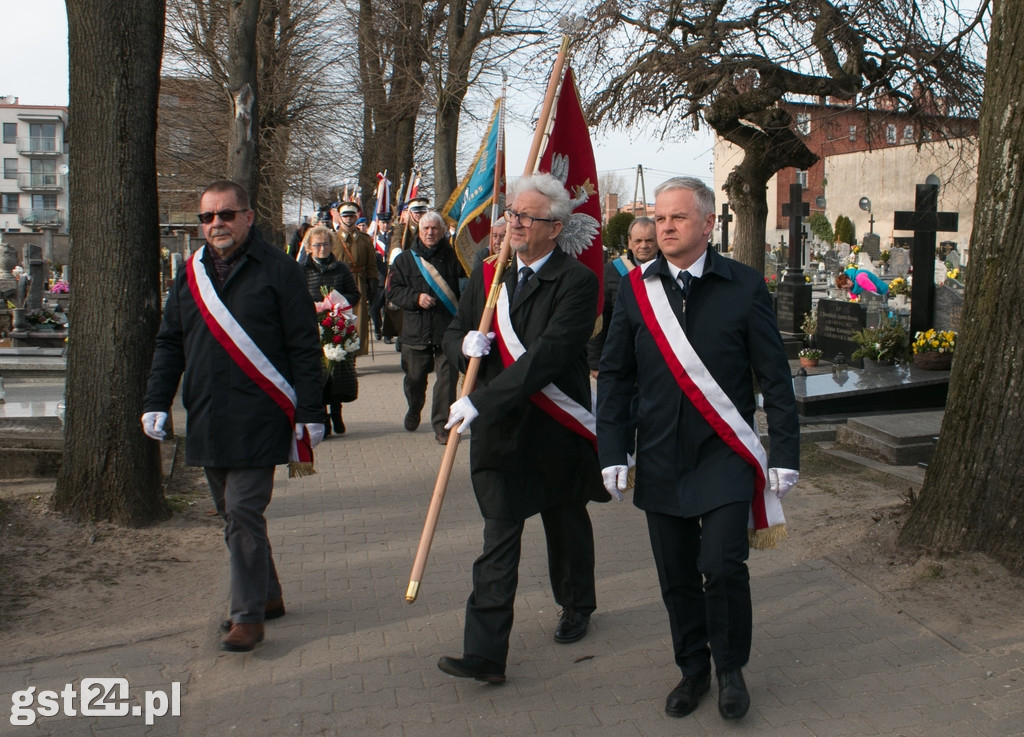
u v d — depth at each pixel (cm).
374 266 1225
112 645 419
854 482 689
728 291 347
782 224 4719
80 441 561
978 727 341
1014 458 451
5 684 382
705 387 343
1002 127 452
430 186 3059
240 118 969
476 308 409
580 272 382
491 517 381
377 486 704
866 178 4084
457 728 348
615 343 366
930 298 1145
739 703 342
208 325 398
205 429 399
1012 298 449
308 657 408
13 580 486
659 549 358
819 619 438
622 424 365
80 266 555
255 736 345
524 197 380
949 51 980
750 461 344
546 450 390
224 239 399
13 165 7525
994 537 456
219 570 514
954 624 420
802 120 1112
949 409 477
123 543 542
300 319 409
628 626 439
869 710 355
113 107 545
